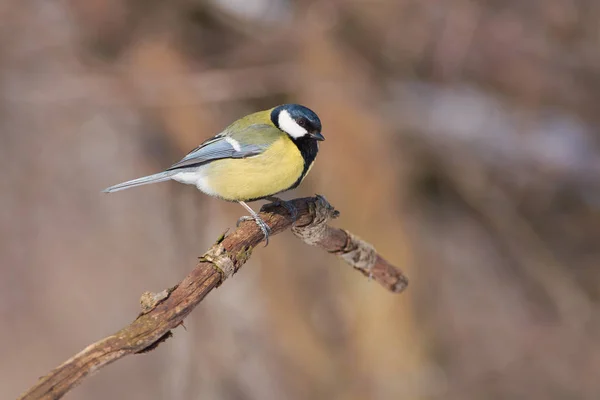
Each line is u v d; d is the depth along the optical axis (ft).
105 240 44.47
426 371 41.22
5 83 47.37
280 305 40.86
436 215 47.85
